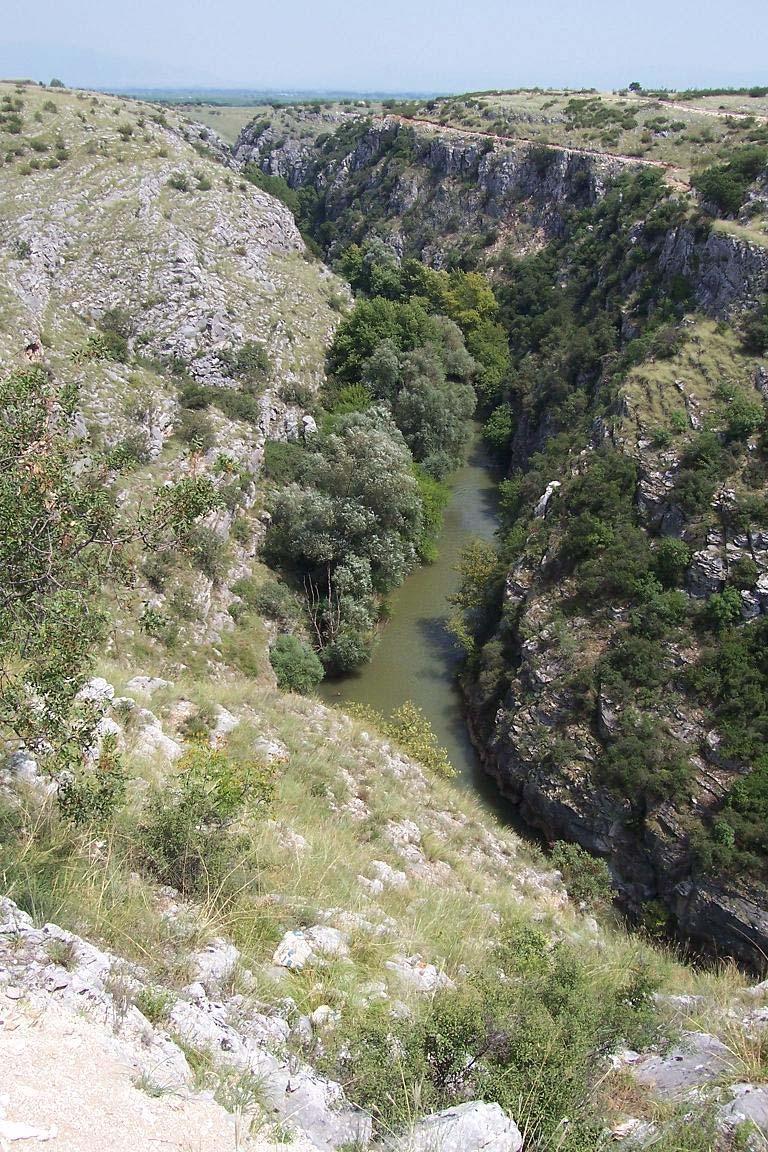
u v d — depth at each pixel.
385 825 16.12
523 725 29.08
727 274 39.78
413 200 90.06
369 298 70.62
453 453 52.03
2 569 8.22
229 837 10.12
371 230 90.94
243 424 40.19
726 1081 6.85
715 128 70.12
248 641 31.12
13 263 41.56
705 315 39.62
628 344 44.50
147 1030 5.56
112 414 33.78
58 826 8.91
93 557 9.00
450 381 59.31
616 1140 5.75
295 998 7.55
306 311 56.09
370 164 99.56
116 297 44.22
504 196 80.56
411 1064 6.16
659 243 49.66
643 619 28.75
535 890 17.88
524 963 8.47
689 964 17.80
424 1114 5.69
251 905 9.27
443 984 8.77
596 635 29.72
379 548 36.75
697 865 23.45
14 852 7.99
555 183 75.19
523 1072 6.03
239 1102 5.20
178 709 16.70
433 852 16.12
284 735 18.27
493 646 32.81
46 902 7.06
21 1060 4.72
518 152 80.56
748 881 22.52
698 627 28.09
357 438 39.19
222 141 124.19
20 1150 3.97
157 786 11.58
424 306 65.88
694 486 30.39
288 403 46.12
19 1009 5.20
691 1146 5.71
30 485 8.33
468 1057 6.31
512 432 55.84
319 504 36.28
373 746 21.08
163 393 38.66
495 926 12.66
